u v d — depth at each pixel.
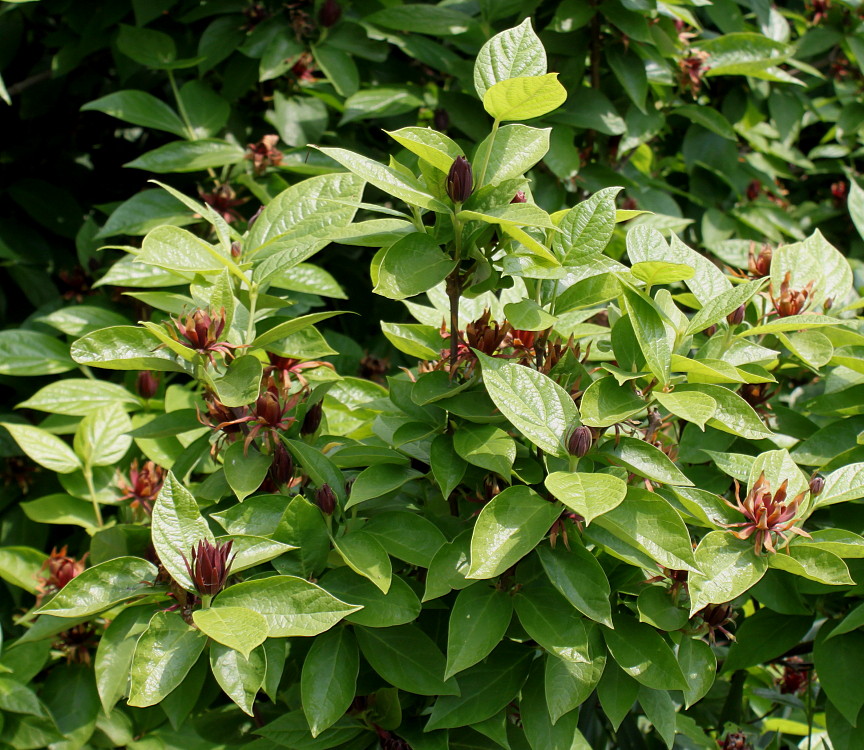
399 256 0.93
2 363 1.41
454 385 1.00
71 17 1.72
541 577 0.98
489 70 0.95
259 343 1.02
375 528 1.00
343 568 0.99
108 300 1.62
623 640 0.98
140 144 2.02
